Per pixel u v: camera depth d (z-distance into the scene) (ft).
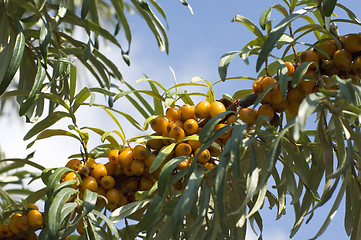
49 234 1.32
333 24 1.43
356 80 1.37
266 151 1.39
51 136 1.53
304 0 1.47
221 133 1.30
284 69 1.30
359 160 1.36
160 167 1.43
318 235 1.27
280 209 1.43
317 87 1.34
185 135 1.43
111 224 1.34
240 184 1.47
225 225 1.43
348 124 1.33
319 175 1.41
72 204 1.34
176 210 1.26
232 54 1.36
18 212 1.44
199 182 1.29
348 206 1.42
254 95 1.40
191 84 1.53
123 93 1.50
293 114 1.34
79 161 1.47
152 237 1.45
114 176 1.47
